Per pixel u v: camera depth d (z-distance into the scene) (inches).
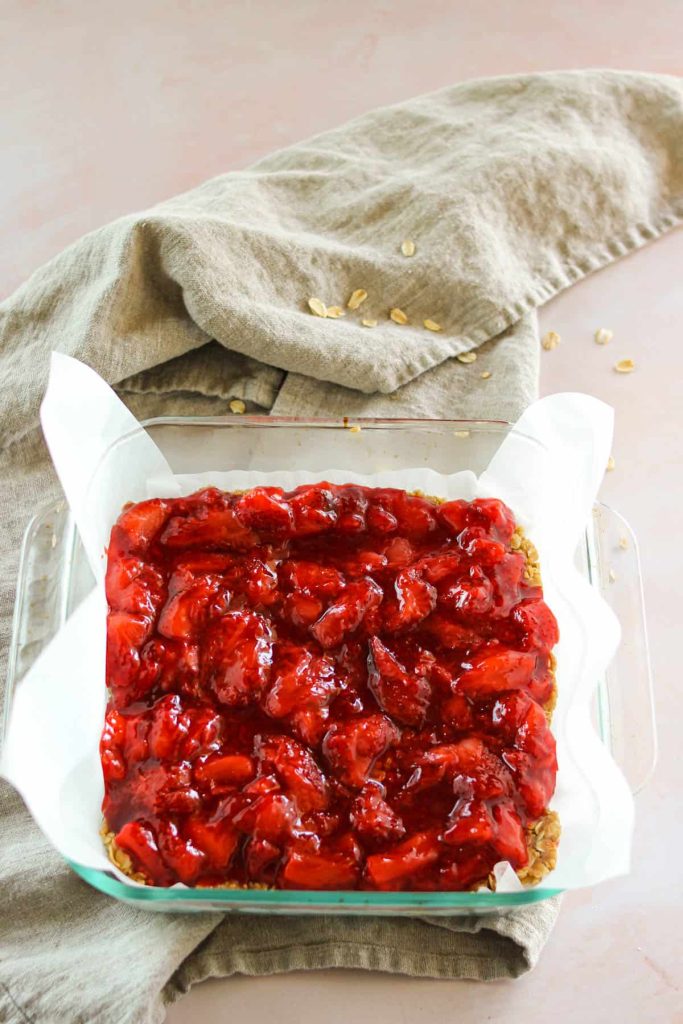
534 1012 25.9
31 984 25.1
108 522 27.9
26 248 34.1
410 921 26.2
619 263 33.7
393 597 27.0
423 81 36.4
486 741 25.8
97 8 37.6
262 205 32.5
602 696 26.1
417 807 25.3
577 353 32.5
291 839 24.6
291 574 27.3
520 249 32.8
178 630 26.4
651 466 31.2
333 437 29.0
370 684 26.3
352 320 31.5
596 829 24.4
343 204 32.8
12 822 27.2
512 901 23.7
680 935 26.6
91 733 25.7
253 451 29.1
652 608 29.7
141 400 31.2
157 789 25.1
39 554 28.0
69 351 30.1
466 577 27.2
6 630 29.0
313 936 26.0
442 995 26.0
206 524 27.7
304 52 37.1
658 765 28.1
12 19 37.6
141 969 25.0
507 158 32.8
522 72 36.3
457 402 31.0
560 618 27.0
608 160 33.4
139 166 35.3
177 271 30.2
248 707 26.0
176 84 36.6
